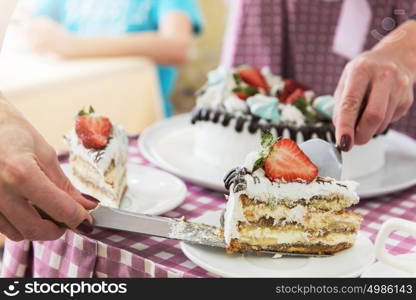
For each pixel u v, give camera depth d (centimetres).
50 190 127
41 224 133
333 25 268
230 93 221
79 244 147
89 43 397
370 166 201
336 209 143
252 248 140
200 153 214
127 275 140
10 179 124
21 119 137
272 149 143
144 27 429
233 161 204
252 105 207
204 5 506
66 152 207
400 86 176
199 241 139
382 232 126
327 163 153
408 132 268
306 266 136
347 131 165
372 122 169
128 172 191
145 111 392
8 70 360
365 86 172
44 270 160
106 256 143
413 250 144
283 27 279
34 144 135
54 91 337
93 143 174
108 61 391
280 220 142
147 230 141
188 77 520
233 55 291
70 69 366
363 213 170
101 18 429
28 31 405
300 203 142
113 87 368
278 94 223
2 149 127
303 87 230
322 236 142
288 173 142
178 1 426
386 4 256
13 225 134
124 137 183
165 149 220
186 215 168
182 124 246
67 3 437
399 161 214
